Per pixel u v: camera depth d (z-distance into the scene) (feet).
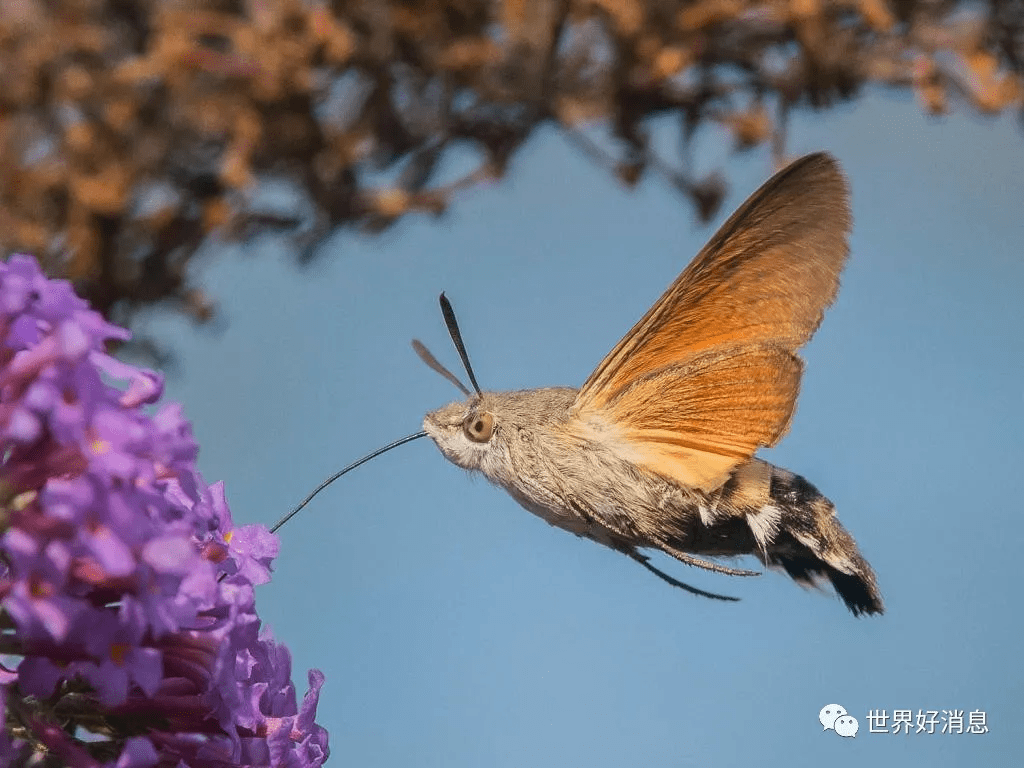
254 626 1.72
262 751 1.72
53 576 1.64
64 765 1.70
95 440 1.67
